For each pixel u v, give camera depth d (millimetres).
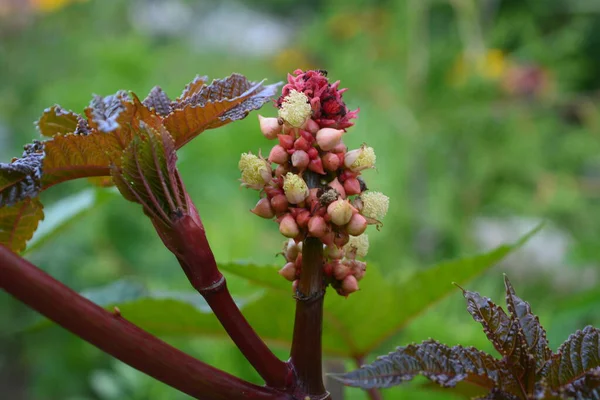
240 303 473
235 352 777
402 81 1484
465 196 1508
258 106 326
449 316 1024
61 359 1361
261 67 1909
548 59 1581
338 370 518
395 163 1416
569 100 1548
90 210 579
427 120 1463
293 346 317
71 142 311
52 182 324
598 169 1806
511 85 1470
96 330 287
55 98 1676
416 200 1450
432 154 1485
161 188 302
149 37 2168
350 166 309
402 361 305
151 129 295
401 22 1480
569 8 1742
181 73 1840
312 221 298
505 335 312
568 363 309
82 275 1372
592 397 301
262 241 1250
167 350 294
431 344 309
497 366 311
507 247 449
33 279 281
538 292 1438
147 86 1614
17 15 1989
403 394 560
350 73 1519
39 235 559
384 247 1370
